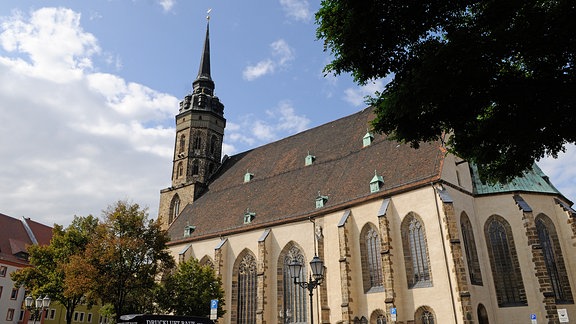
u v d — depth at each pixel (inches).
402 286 1691.7
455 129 665.0
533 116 577.0
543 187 1843.0
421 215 1708.9
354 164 2208.4
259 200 2488.9
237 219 2444.6
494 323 1660.9
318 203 2100.1
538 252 1660.9
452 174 1786.4
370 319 1755.7
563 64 545.3
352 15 598.2
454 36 553.3
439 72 552.1
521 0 538.3
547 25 511.5
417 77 563.5
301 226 2108.8
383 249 1718.8
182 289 1889.8
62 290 2044.8
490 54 539.2
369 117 2463.1
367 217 1876.2
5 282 2970.0
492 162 744.3
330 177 2260.1
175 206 3061.0
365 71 671.1
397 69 666.2
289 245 2133.4
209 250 2443.4
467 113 617.6
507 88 563.8
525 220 1721.2
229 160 3253.0
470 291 1603.1
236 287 2267.5
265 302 2059.5
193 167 3129.9
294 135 2906.0
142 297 1852.9
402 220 1763.0
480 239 1790.1
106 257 1723.7
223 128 3353.8
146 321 1218.0
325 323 1863.9
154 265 1886.1
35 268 2164.1
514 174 714.2
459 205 1743.4
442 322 1549.0
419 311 1628.9
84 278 1688.0
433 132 689.0
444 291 1568.7
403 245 1734.7
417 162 1867.6
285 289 2081.7
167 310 1918.1
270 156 2869.1
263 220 2290.8
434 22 612.7
